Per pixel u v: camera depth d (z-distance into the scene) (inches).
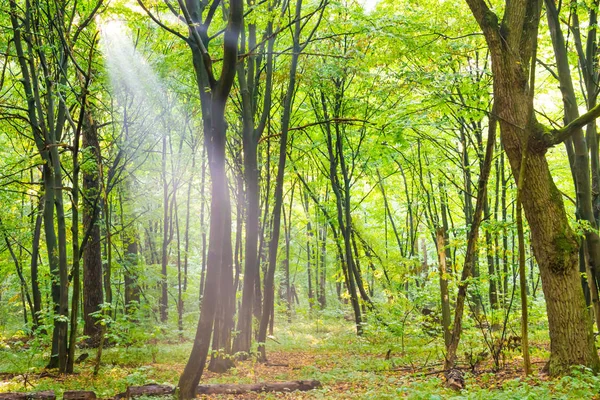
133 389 314.2
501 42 313.0
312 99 668.1
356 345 586.2
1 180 669.3
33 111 459.8
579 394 245.1
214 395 325.4
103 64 527.2
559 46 409.4
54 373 418.6
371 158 711.1
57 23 439.8
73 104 505.0
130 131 618.2
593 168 447.5
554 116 658.8
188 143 752.3
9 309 946.1
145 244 967.6
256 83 510.0
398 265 610.2
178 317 735.1
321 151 738.2
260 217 658.2
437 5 522.0
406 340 547.2
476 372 365.4
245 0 475.5
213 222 307.3
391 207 1005.2
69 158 598.9
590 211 406.0
